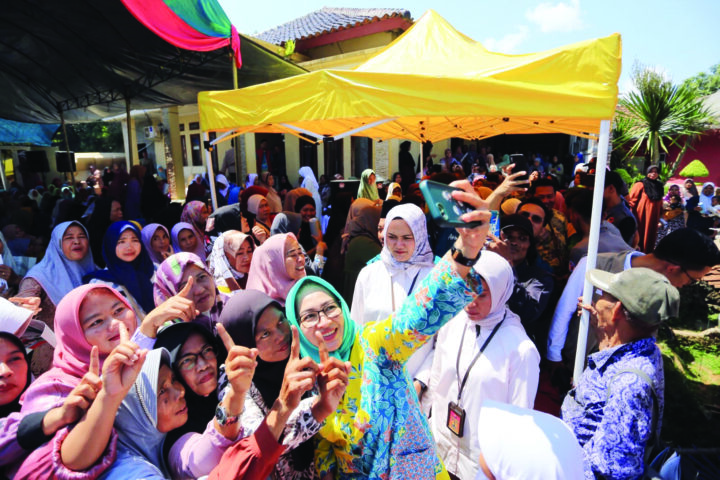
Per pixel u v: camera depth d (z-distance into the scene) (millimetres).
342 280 4137
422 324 1448
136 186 7086
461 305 1398
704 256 2270
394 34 11117
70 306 1677
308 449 1658
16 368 1704
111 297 1763
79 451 1163
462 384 2014
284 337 1623
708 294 5055
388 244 2730
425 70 3408
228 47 6254
